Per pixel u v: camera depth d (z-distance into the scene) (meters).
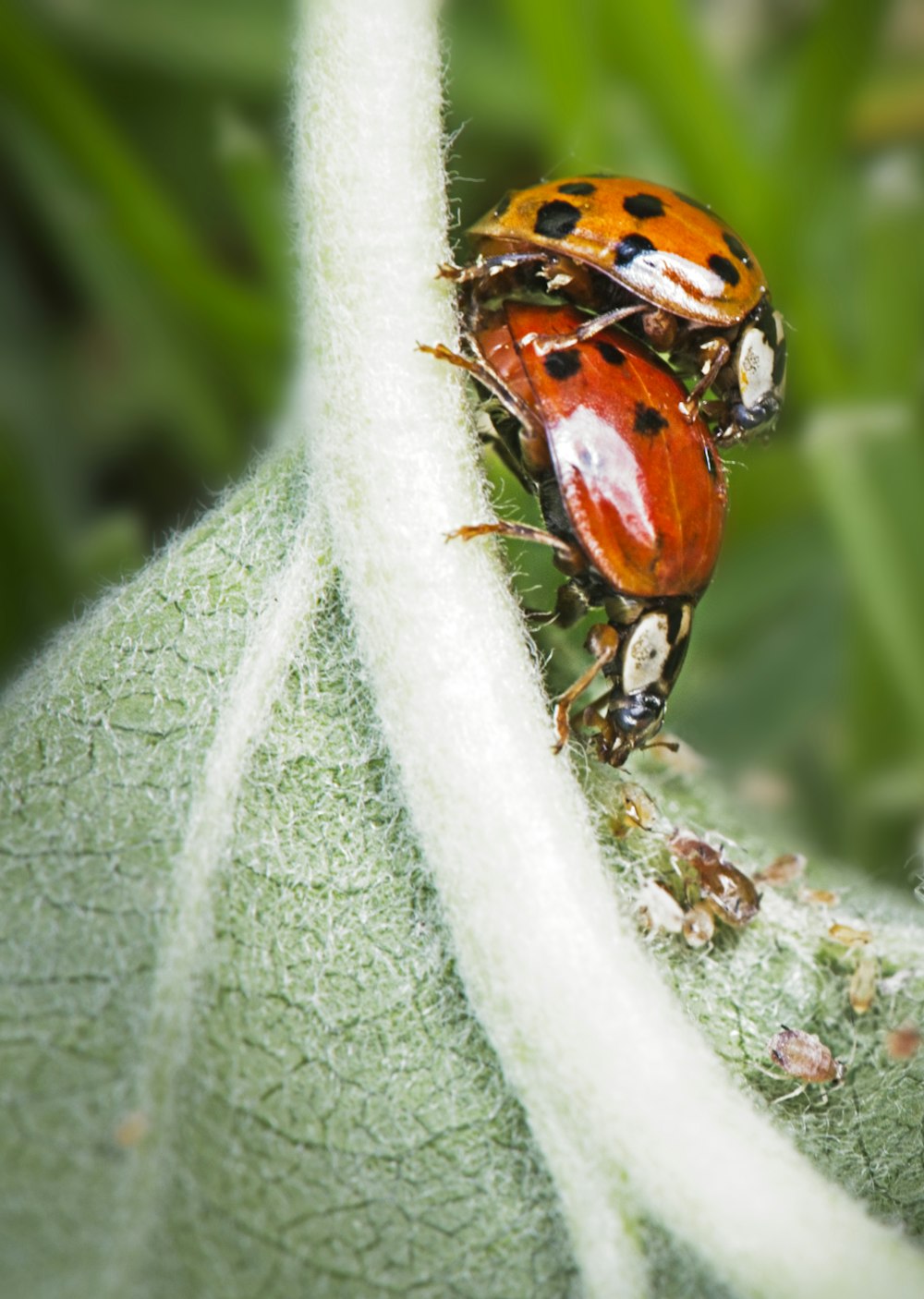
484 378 0.06
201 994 0.06
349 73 0.06
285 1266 0.06
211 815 0.06
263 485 0.06
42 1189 0.06
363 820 0.06
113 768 0.06
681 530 0.06
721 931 0.06
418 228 0.06
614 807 0.06
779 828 0.07
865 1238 0.06
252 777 0.06
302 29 0.06
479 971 0.06
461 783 0.06
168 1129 0.06
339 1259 0.06
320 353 0.06
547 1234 0.06
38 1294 0.06
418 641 0.06
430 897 0.06
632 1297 0.06
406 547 0.06
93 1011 0.06
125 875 0.06
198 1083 0.06
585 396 0.06
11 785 0.06
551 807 0.06
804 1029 0.06
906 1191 0.06
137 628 0.06
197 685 0.06
